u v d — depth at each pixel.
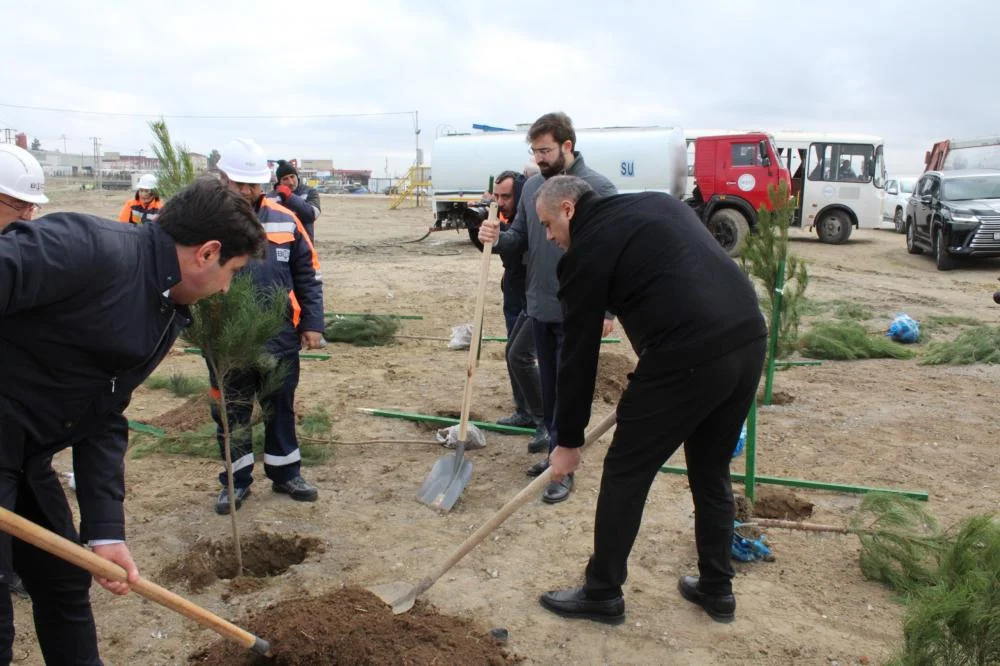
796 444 6.06
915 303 13.70
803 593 3.87
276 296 4.24
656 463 3.37
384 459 5.67
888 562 3.97
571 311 3.33
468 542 3.66
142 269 2.34
